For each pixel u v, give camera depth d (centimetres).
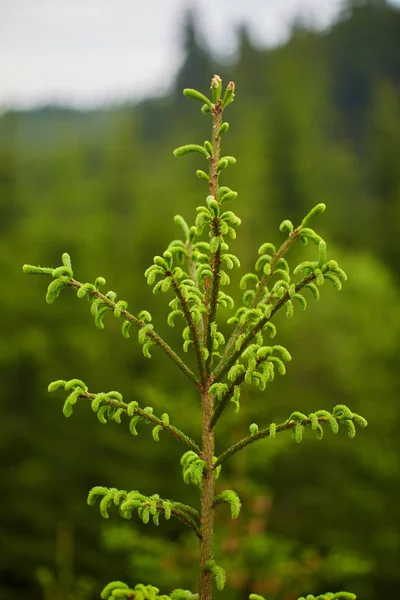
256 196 2672
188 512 238
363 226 3441
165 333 1507
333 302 1445
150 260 2311
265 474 984
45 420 1527
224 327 834
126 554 1342
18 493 1454
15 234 2769
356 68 8569
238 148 3175
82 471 1433
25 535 1438
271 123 3597
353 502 1218
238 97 5978
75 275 1958
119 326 1490
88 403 1449
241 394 614
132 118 4338
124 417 1240
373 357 1324
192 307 235
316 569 625
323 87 5762
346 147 5709
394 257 2822
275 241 2106
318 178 3916
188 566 654
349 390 1365
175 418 638
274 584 606
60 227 2398
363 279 1498
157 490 1251
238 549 594
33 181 4638
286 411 1057
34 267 219
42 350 1541
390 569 1159
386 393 1259
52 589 725
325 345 1398
